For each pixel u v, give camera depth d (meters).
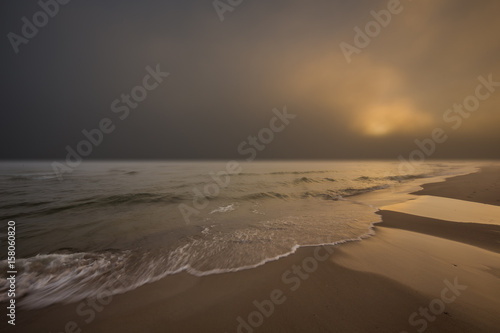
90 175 27.25
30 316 3.18
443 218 7.98
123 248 5.67
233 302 3.35
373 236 6.20
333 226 7.25
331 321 2.82
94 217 8.77
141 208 10.35
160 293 3.68
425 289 3.51
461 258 4.71
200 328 2.81
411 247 5.36
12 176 25.70
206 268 4.52
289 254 5.11
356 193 14.77
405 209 9.43
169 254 5.27
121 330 2.82
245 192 14.70
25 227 7.47
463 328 2.62
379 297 3.32
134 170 37.41
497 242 5.64
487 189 14.31
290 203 11.56
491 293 3.39
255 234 6.60
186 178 23.59
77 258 5.07
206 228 7.29
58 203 11.06
